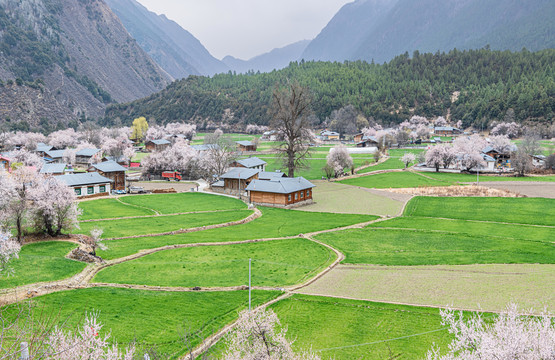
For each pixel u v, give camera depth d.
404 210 87.50
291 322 37.28
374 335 34.84
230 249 60.31
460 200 95.31
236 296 42.88
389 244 62.47
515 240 62.53
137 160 190.12
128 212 86.75
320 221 79.00
